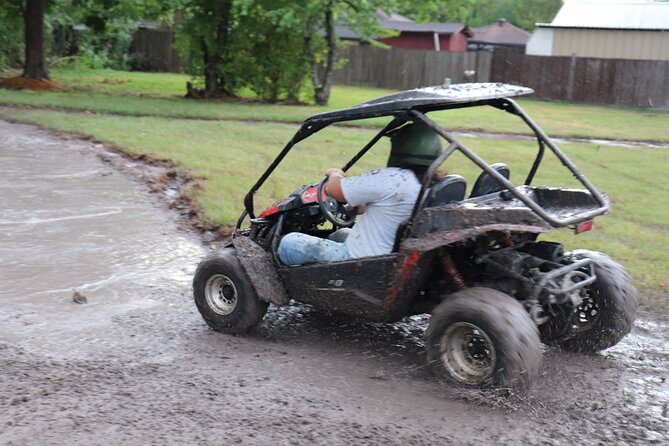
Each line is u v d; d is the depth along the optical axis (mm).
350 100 28016
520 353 4512
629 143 18797
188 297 6777
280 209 5754
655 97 32156
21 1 26250
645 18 36844
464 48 49375
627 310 5465
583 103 33219
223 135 16578
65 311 6277
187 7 25391
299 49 25562
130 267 7586
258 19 24859
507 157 14547
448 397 4770
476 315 4613
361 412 4559
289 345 5695
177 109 21375
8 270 7309
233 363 5293
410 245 4887
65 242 8375
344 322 6250
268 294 5562
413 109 5129
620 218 9984
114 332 5836
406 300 5188
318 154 14172
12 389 4680
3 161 13172
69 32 40156
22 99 21656
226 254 5812
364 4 23438
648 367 5496
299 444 4113
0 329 5789
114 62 41562
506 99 5578
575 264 5262
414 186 5086
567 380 5195
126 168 12781
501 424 4457
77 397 4602
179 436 4148
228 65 25625
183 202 10305
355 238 5324
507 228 4605
